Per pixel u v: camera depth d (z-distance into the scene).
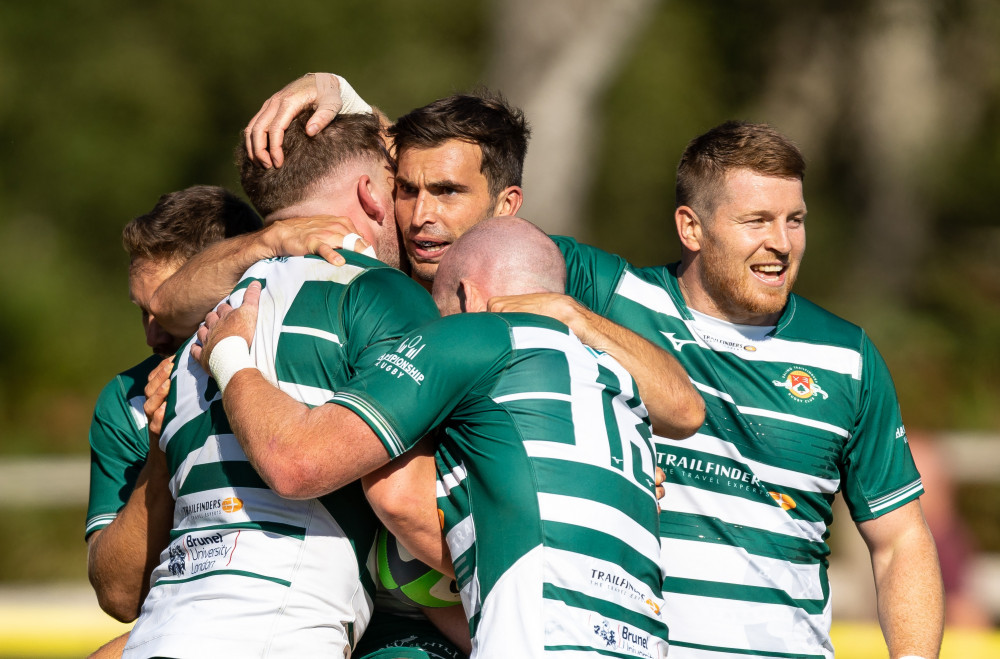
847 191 57.88
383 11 60.03
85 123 58.91
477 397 9.38
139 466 12.32
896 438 12.66
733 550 11.96
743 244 12.06
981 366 44.78
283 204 10.85
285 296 9.85
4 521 35.00
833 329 12.64
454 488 9.39
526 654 8.69
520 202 12.88
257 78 60.25
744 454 12.10
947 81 57.12
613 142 60.03
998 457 26.86
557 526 8.98
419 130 12.09
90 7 59.66
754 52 61.62
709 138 12.40
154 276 12.31
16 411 44.88
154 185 59.00
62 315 51.19
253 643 9.16
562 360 9.55
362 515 9.80
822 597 12.30
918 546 12.60
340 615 9.56
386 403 9.09
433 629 10.46
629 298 12.65
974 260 56.56
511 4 38.12
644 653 9.16
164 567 9.74
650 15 58.81
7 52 58.94
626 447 9.52
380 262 10.19
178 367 10.37
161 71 59.22
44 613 21.97
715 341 12.38
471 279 10.29
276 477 8.98
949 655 20.28
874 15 55.81
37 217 57.97
